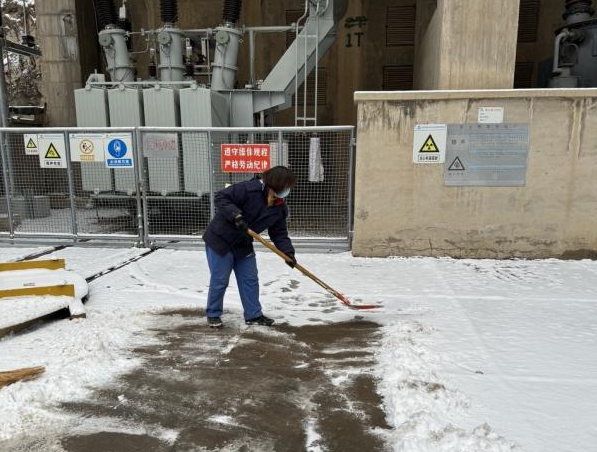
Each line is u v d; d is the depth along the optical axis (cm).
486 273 550
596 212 593
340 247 666
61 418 249
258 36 1238
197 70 1153
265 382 292
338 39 1213
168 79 945
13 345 338
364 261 612
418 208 616
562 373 299
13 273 488
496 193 601
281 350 341
